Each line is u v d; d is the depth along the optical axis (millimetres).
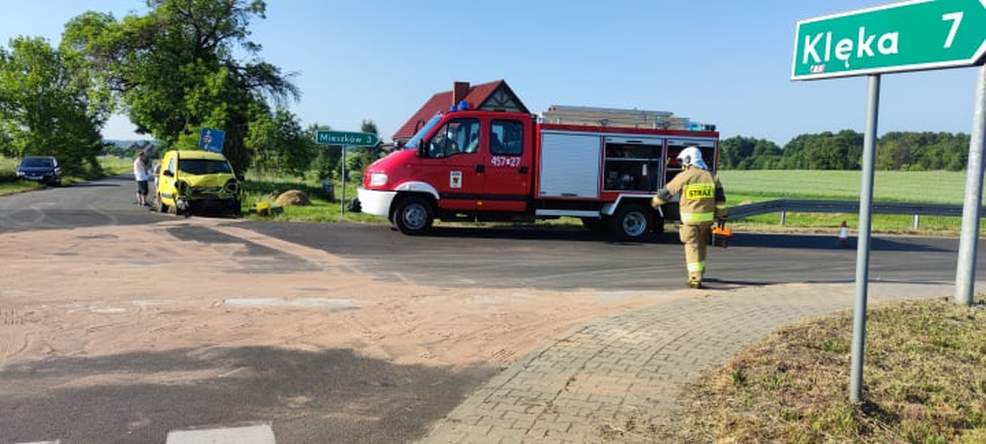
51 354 5617
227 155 37031
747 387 4855
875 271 11773
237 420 4422
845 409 4262
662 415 4469
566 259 12086
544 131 14836
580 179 15016
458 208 14797
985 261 13617
